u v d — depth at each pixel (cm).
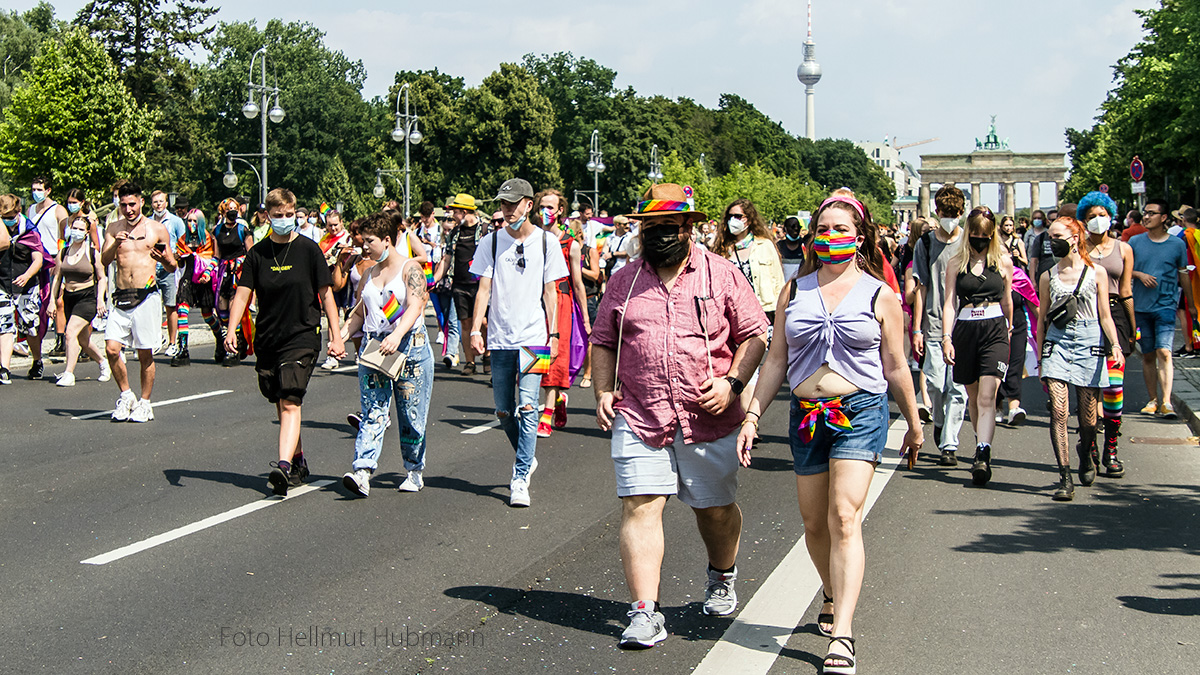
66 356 1312
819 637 483
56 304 1441
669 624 500
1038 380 1465
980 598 543
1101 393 991
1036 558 617
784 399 1291
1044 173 11600
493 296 762
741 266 953
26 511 712
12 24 7431
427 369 776
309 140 7706
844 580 443
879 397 457
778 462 898
